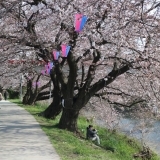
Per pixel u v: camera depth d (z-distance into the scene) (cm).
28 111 2411
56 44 1295
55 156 861
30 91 3142
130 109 1958
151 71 1234
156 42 1162
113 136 1752
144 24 1122
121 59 1262
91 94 1430
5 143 1044
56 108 1897
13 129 1391
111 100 1809
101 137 1656
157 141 1961
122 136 1845
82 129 1623
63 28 1229
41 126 1493
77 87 1706
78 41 1270
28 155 861
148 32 1138
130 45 1167
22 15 1507
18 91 4875
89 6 1102
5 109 2595
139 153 1556
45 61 1634
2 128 1419
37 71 2756
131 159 1373
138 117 1908
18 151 912
